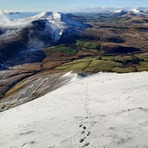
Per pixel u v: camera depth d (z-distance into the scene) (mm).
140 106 22562
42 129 22812
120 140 15883
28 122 27719
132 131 16859
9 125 29203
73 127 20797
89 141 16953
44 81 119625
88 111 26375
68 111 28703
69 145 17188
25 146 19266
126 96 28359
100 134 17609
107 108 25750
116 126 18453
